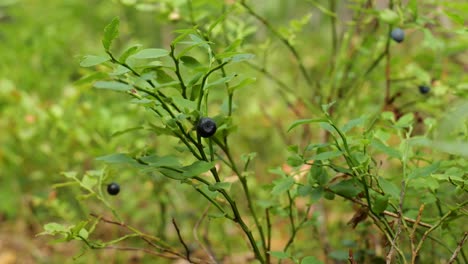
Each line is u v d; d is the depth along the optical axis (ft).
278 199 1.93
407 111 2.21
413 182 1.60
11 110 2.77
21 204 2.85
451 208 1.55
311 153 2.30
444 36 2.29
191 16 2.07
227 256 2.30
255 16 2.08
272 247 2.51
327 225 2.32
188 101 1.47
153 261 2.39
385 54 2.11
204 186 1.64
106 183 1.81
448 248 1.67
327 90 2.24
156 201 2.54
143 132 2.38
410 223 1.71
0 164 2.79
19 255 2.71
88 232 1.66
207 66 1.50
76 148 2.56
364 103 2.32
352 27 2.26
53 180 2.71
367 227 1.86
